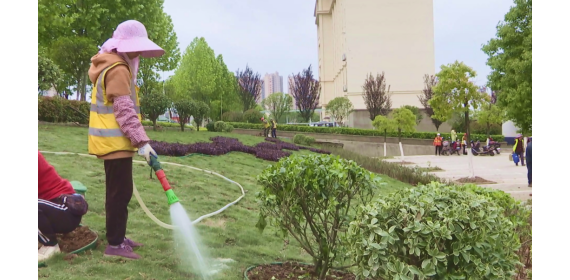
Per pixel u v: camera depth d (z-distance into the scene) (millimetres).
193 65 51531
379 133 39750
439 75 19469
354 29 49969
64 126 16656
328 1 69625
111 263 4012
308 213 4426
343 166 4262
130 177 4227
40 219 3859
